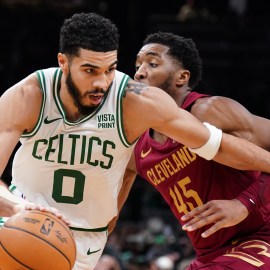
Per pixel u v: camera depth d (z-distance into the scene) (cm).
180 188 693
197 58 730
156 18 2373
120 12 2319
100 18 570
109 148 602
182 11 2384
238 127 669
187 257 1348
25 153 610
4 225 548
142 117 597
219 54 2323
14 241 533
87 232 638
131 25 2297
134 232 1542
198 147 618
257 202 652
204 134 612
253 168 638
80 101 579
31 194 620
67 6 2270
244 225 684
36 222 540
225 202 636
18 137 583
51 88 589
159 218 1798
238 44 2328
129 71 2250
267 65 2294
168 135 614
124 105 598
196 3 2473
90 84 567
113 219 728
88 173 608
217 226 628
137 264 1291
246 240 687
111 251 1305
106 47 562
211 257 698
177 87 716
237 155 626
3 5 2261
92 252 646
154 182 711
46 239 535
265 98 2256
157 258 1292
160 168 697
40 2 2262
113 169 617
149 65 713
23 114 582
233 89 2269
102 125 596
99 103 592
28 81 592
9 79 2197
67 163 603
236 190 682
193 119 616
